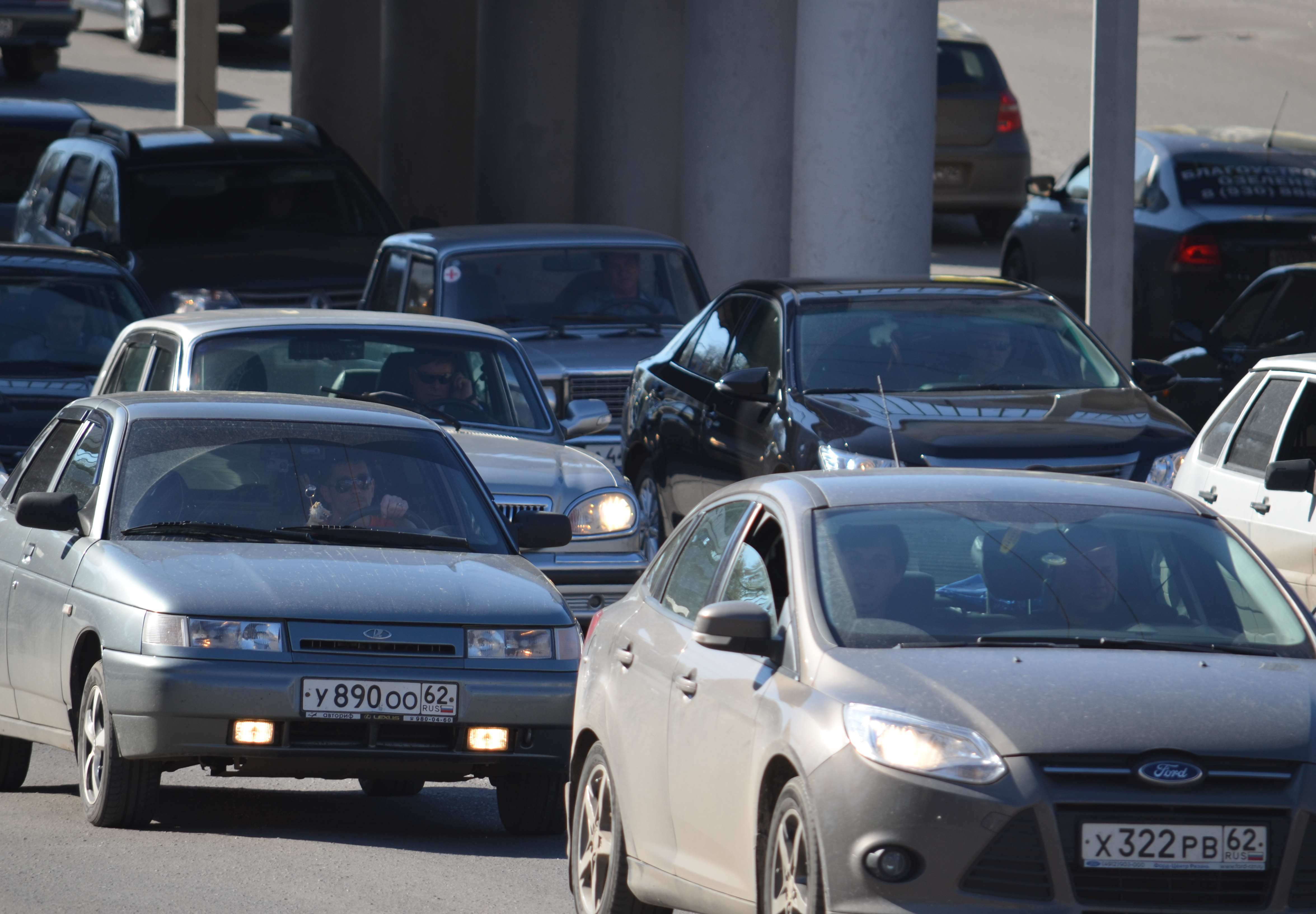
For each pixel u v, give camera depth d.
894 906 19.91
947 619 22.77
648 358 57.16
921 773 20.09
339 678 29.86
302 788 37.53
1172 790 19.98
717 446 49.56
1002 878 19.95
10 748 36.38
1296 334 58.47
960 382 47.50
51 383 52.91
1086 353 48.75
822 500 24.62
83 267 57.25
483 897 27.03
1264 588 24.19
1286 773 20.33
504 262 61.38
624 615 27.30
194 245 73.94
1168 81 146.50
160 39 169.12
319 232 76.19
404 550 33.06
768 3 76.19
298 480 34.03
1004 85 110.62
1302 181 76.44
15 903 25.94
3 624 34.81
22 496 36.41
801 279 52.31
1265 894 20.06
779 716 21.55
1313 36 165.88
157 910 25.66
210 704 29.41
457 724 30.31
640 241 63.09
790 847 21.16
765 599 24.14
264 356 44.56
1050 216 85.44
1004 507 24.91
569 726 30.95
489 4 94.50
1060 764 20.17
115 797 30.69
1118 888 19.92
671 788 23.94
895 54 65.88
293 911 25.73
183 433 34.47
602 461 44.78
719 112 76.81
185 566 31.00
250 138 79.19
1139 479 42.75
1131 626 23.08
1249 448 40.78
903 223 66.50
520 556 34.75
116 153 76.25
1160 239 75.50
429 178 103.44
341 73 105.69
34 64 151.88
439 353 46.03
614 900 25.41
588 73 85.25
